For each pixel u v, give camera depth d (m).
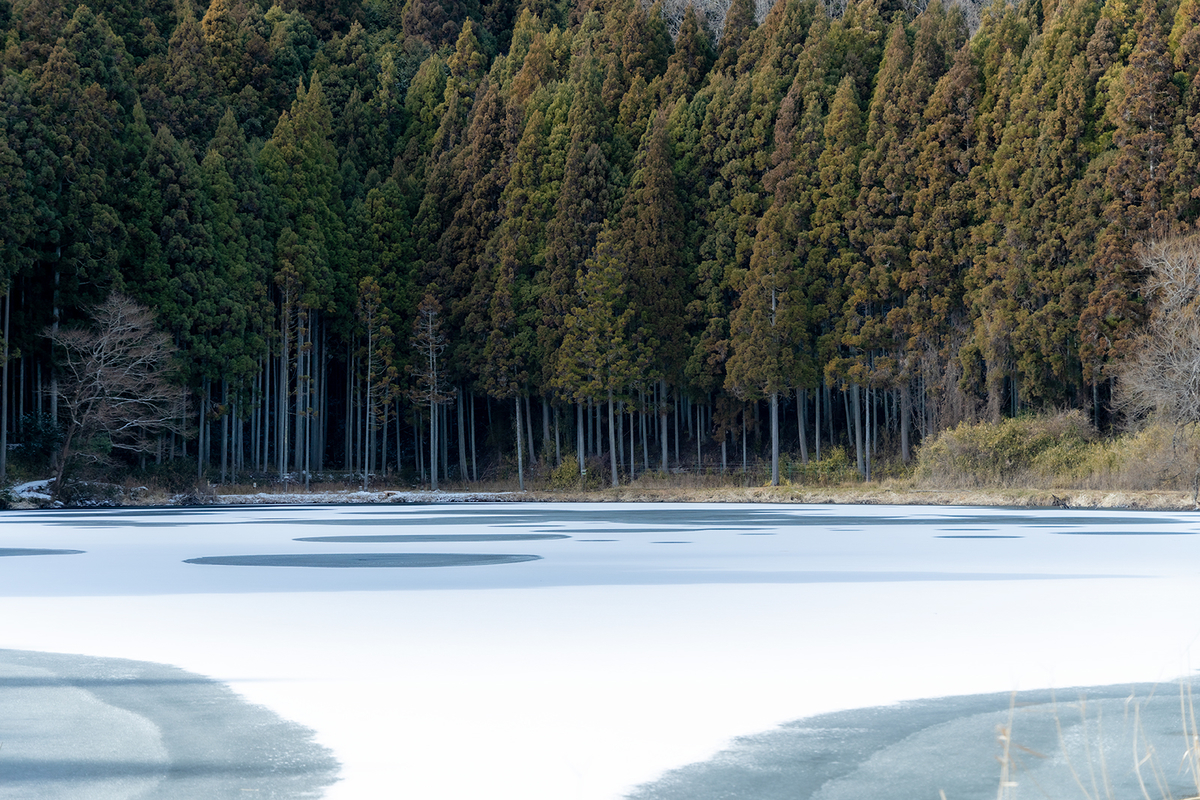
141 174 52.12
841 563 17.98
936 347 54.53
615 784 5.91
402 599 13.38
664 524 30.33
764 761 6.36
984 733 7.02
